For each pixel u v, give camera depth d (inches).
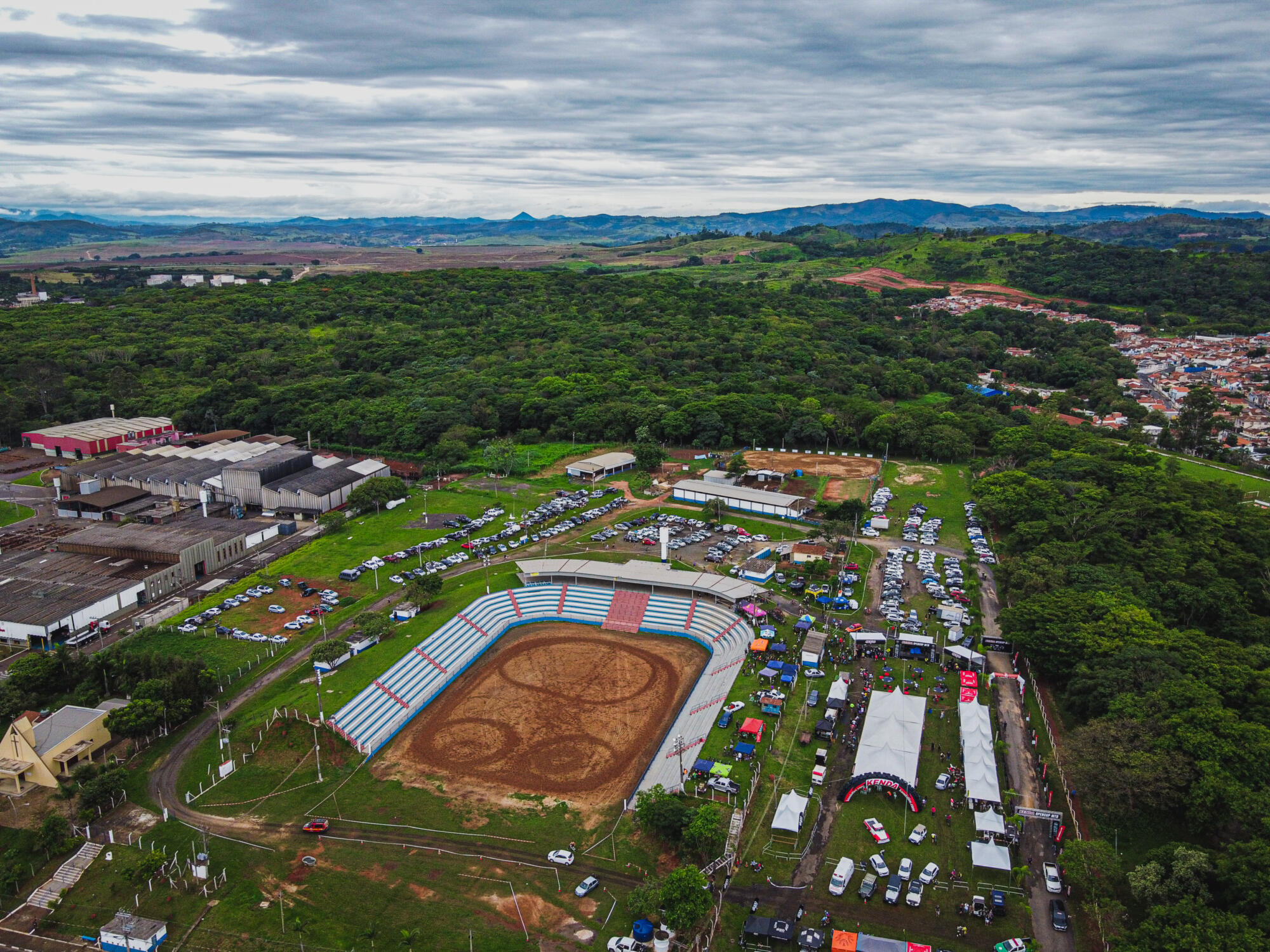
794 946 3533.5
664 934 3567.9
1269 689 4746.6
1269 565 7012.8
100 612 6584.6
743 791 4490.7
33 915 3865.7
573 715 5418.3
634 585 7076.8
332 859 4126.5
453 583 7244.1
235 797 4601.4
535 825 4365.2
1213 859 3619.6
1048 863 3961.6
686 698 5615.2
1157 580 6619.1
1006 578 6737.2
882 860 3954.2
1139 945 3265.3
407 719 5364.2
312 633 6353.3
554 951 3567.9
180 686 5251.0
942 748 4884.4
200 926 3732.8
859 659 5900.6
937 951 3469.5
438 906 3828.7
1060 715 5246.1
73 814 4475.9
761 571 7249.0
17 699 5295.3
